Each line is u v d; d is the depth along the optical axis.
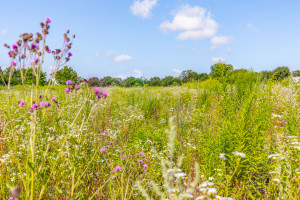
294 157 2.72
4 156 3.10
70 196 2.35
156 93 12.39
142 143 4.39
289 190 2.29
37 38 2.13
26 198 2.09
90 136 4.25
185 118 5.86
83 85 2.58
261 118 3.90
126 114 7.41
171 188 1.49
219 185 2.77
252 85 5.50
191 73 65.50
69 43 2.33
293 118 4.05
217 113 4.40
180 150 4.18
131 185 2.93
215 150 3.37
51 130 3.77
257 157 3.27
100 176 3.31
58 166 3.09
